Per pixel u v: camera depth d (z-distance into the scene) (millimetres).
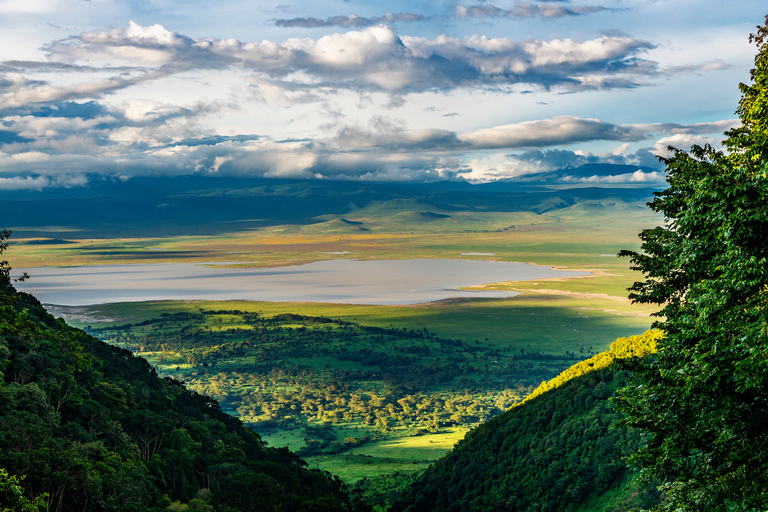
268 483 90250
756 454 31375
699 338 35625
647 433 36375
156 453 90875
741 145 37688
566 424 127875
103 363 118812
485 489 130875
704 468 33844
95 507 67750
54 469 64938
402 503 147125
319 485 122875
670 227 39438
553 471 117562
